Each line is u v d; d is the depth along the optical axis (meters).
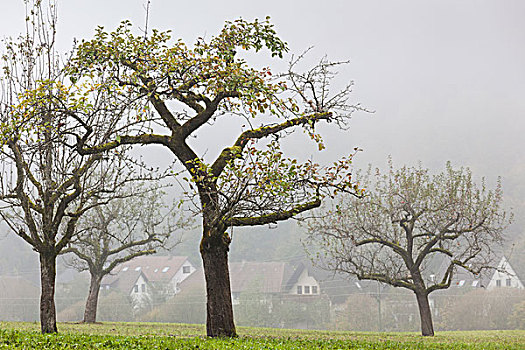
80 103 19.27
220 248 20.73
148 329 30.80
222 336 19.88
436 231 37.53
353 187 20.69
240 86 20.34
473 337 32.38
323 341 19.39
